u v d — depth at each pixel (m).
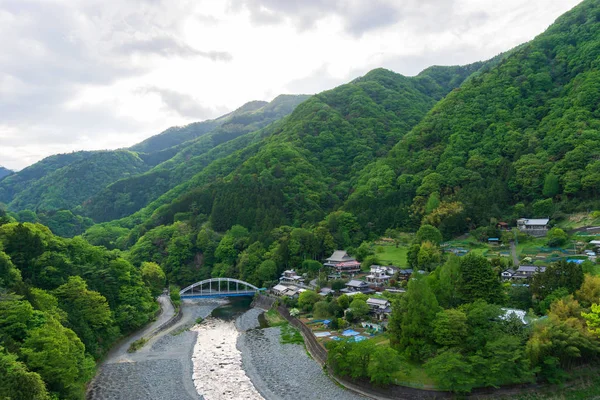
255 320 98.44
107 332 71.88
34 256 72.00
